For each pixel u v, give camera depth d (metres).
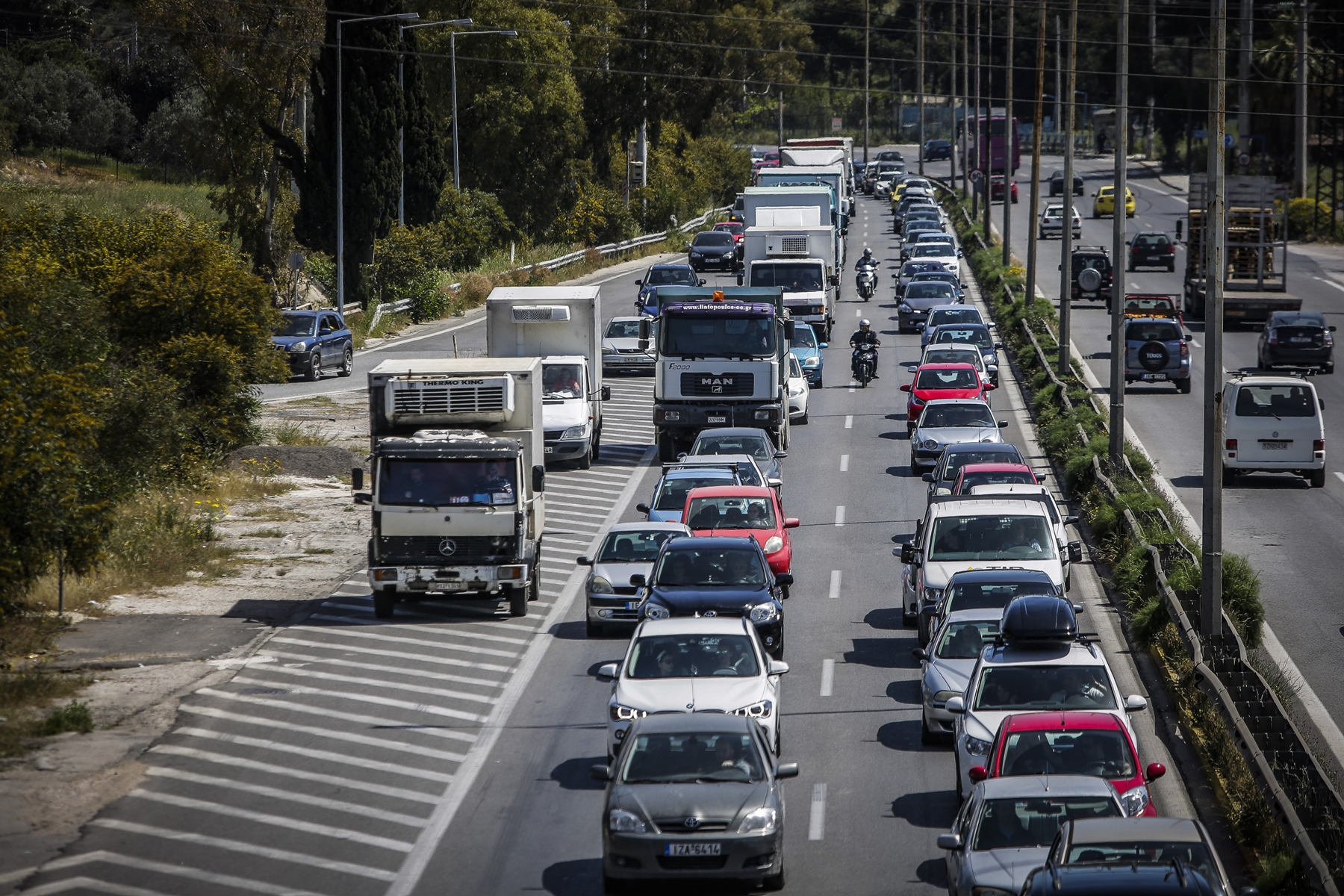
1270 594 55.62
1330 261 176.25
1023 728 32.41
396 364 58.59
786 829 34.97
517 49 184.38
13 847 33.06
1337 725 41.72
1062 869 24.62
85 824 34.72
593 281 174.88
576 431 83.56
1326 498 72.12
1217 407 46.94
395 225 150.12
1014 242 193.38
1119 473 70.56
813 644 51.97
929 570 50.44
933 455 77.94
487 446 55.12
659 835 30.06
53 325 63.84
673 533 55.53
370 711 44.34
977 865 27.30
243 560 64.06
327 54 136.00
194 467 75.44
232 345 82.81
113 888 30.91
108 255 81.50
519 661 50.06
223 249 85.00
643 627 41.03
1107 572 59.72
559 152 193.62
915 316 130.12
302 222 138.38
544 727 43.06
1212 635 46.47
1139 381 101.56
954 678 40.00
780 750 40.94
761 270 125.19
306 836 34.38
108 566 58.41
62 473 47.44
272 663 49.28
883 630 53.59
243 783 37.97
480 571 55.03
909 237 181.75
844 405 102.06
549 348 87.50
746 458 69.25
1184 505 70.75
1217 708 39.16
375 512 54.91
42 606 54.09
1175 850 25.41
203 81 139.25
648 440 94.31
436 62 182.88
